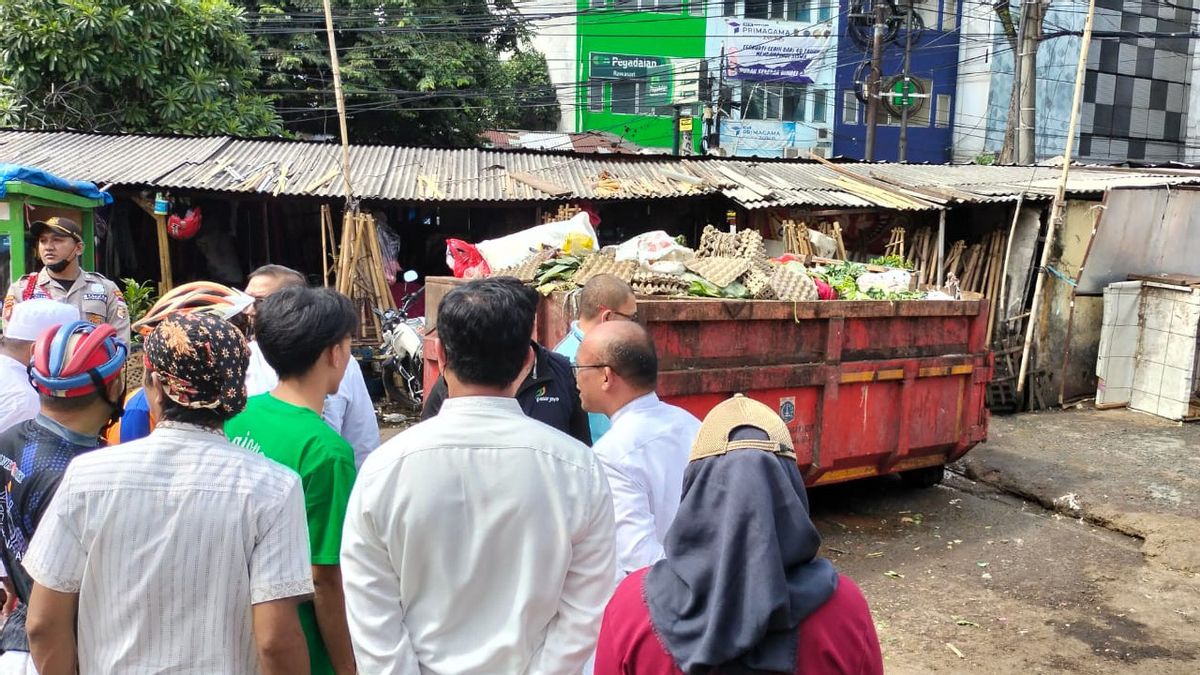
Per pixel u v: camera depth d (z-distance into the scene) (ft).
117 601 6.49
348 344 8.57
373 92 63.31
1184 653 15.28
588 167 42.70
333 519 7.80
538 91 78.79
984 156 84.74
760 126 90.94
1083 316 35.19
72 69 42.32
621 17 90.43
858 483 24.94
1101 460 26.45
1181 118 100.17
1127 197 34.53
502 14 67.36
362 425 10.94
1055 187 36.24
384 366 34.30
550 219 36.68
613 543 6.94
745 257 20.53
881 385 20.90
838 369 19.90
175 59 45.11
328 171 37.93
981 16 90.48
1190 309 31.60
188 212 35.73
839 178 42.55
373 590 6.46
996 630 16.08
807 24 90.94
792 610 5.29
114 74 43.29
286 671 6.67
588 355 9.80
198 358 6.61
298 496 6.93
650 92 92.12
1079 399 35.55
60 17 41.73
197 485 6.57
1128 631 16.10
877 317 20.54
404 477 6.45
